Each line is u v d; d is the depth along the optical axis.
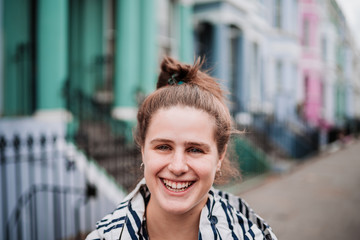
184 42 8.75
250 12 11.38
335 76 22.19
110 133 5.88
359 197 6.90
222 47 9.57
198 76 1.33
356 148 17.00
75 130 5.22
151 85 7.11
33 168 4.41
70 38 7.28
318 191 7.39
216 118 1.16
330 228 5.10
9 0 4.95
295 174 9.36
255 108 11.38
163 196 1.12
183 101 1.13
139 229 1.21
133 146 5.02
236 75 10.85
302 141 12.45
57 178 4.52
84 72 7.41
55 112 5.01
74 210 4.52
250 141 8.51
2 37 4.79
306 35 17.75
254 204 6.24
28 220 4.24
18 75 5.03
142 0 7.09
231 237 1.19
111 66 7.47
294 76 15.24
